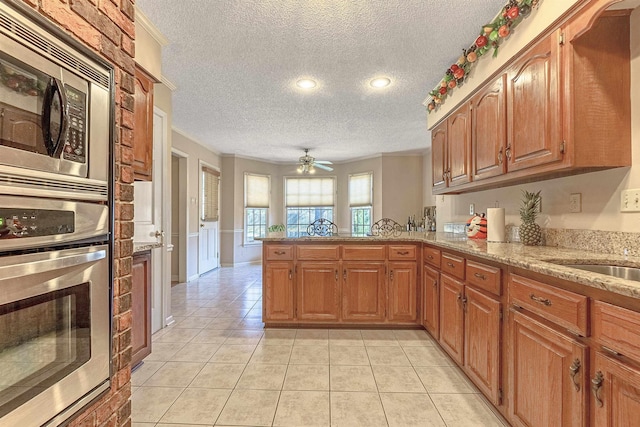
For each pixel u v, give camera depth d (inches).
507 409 64.1
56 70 36.1
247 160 280.4
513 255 64.8
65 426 37.8
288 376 85.7
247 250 281.6
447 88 116.6
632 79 62.2
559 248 78.9
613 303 40.4
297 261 122.0
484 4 81.2
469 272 81.0
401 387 80.4
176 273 215.2
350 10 83.3
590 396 43.7
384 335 115.6
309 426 65.7
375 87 132.4
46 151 34.9
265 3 80.4
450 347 92.8
